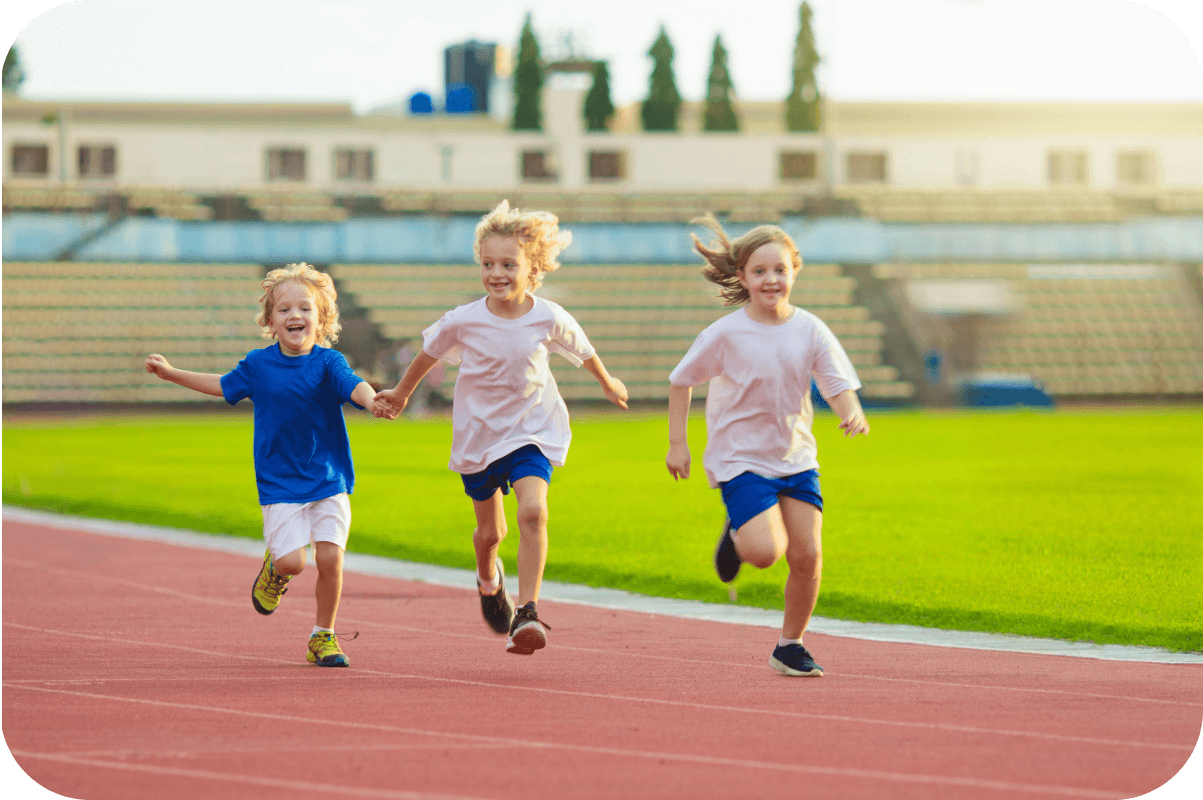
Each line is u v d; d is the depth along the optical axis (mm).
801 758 9359
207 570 21469
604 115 118812
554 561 21375
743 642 14664
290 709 10977
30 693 11656
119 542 25406
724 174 106750
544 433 13164
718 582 18875
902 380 86500
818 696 11562
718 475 12633
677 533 25141
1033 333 90875
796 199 102188
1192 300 92812
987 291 92125
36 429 63594
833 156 107375
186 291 86688
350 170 103125
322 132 102562
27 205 91688
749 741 9844
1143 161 108375
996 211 103438
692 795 8445
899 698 11461
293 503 13086
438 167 103812
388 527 26641
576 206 101375
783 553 12125
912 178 107188
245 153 101500
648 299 92562
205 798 8352
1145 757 9406
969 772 8984
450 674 12664
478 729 10234
